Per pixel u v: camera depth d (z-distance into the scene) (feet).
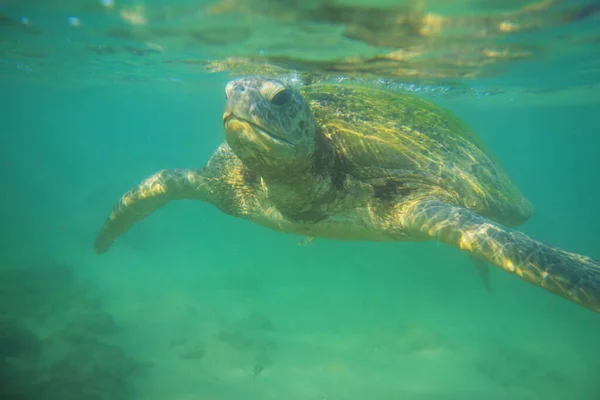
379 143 2.41
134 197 3.03
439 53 5.08
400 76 6.31
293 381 3.69
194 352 4.17
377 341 4.68
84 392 3.29
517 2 3.49
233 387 3.56
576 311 6.72
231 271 8.05
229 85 1.96
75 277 6.59
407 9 3.66
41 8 4.51
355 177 2.34
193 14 4.32
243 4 3.86
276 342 4.57
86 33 5.52
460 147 2.80
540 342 5.17
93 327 4.53
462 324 5.66
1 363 3.49
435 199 2.30
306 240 3.59
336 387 3.61
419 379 3.85
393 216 2.35
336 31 4.34
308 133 2.01
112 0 4.08
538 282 1.68
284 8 3.85
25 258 7.91
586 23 4.08
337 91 2.84
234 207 2.80
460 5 3.56
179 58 6.93
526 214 3.04
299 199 2.22
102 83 12.64
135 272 7.54
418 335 4.90
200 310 5.56
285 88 1.95
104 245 3.50
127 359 3.82
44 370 3.51
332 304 6.17
